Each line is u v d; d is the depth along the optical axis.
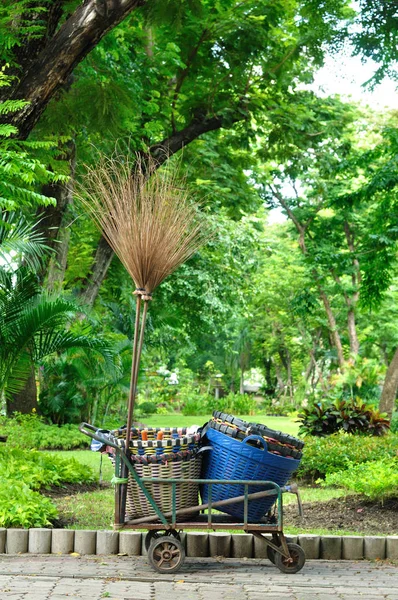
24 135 10.11
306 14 17.38
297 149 20.66
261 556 6.30
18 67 9.96
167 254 6.14
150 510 5.95
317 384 49.69
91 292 19.45
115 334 19.08
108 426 20.00
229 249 23.45
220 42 16.88
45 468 9.46
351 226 35.06
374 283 22.97
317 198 35.03
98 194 6.35
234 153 21.53
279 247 40.53
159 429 6.18
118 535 6.24
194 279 24.41
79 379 19.73
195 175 21.52
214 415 6.18
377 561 6.19
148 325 22.09
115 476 5.94
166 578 5.36
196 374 57.88
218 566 5.89
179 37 16.64
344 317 40.53
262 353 54.31
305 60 18.83
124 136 14.59
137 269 6.11
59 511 7.67
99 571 5.49
